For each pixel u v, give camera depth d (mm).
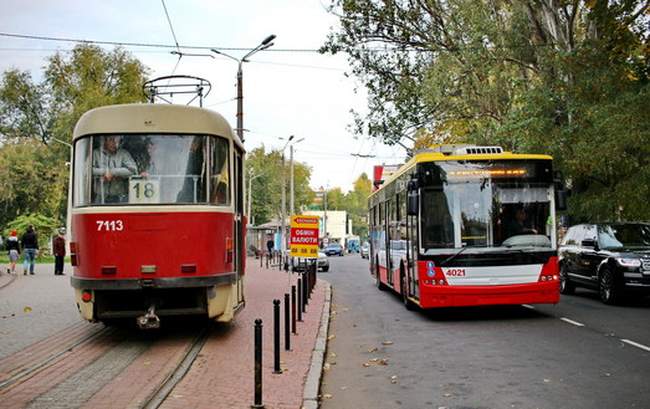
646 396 7477
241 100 26172
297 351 10672
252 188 79062
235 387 8148
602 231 17703
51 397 7570
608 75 18719
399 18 26234
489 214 13734
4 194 58062
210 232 11047
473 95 24547
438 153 14453
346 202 134625
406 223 16156
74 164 11414
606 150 17719
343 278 33094
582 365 9219
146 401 7367
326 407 7602
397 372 9367
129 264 10734
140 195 11023
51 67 58250
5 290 21328
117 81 58938
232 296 11688
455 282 13539
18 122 65188
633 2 18344
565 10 21969
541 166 13930
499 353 10359
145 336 12109
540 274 13570
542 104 19859
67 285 23438
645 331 12109
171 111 11289
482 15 23359
